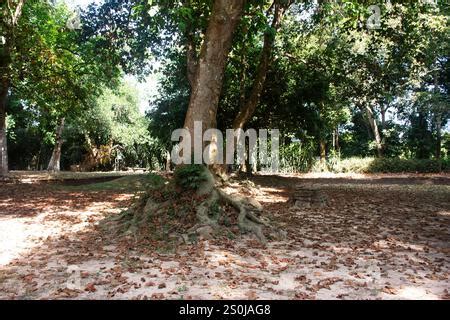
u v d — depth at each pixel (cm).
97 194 1527
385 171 3134
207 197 833
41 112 2492
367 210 1144
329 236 790
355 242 740
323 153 3412
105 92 3534
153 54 1920
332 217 1020
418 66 1898
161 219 793
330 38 2189
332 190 1755
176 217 796
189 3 1162
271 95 2167
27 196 1456
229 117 2214
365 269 564
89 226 878
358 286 490
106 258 618
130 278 520
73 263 593
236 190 1507
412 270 561
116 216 871
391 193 1623
